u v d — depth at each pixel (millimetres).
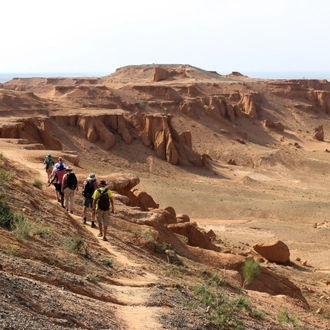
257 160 109938
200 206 60531
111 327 7953
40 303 7617
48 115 94750
